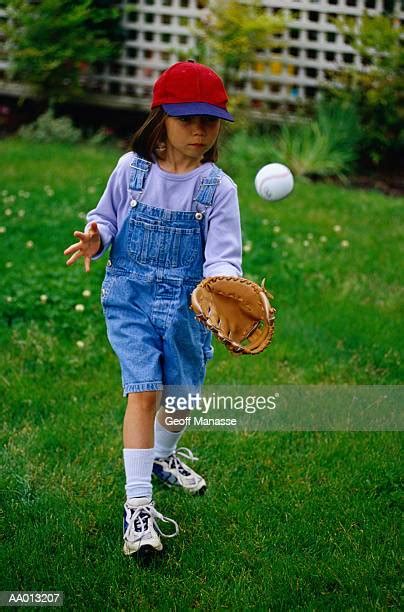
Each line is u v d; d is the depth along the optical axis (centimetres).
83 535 383
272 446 464
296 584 355
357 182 1118
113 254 385
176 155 374
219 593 348
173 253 374
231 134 1154
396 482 434
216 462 452
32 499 412
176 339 376
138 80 1305
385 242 830
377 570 365
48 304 623
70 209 877
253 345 351
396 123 1148
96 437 467
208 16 1204
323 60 1216
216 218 371
